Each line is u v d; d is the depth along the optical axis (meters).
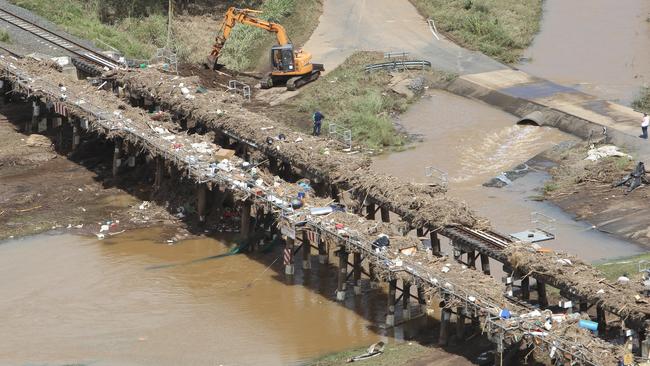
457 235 64.50
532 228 76.19
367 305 66.50
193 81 94.25
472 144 93.88
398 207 68.19
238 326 64.25
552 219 77.75
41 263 72.38
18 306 66.62
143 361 60.59
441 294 59.03
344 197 75.19
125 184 84.88
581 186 83.19
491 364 57.25
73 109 87.19
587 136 93.06
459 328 60.31
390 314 63.38
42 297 67.81
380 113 100.62
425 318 64.38
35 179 85.88
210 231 77.19
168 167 81.56
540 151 91.38
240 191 72.50
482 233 64.94
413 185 70.12
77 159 89.56
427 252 63.91
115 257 73.25
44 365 60.12
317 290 68.62
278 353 61.06
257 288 69.00
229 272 71.19
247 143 80.62
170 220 78.94
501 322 55.88
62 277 70.44
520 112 100.25
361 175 71.81
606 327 59.25
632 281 59.00
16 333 63.59
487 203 81.31
